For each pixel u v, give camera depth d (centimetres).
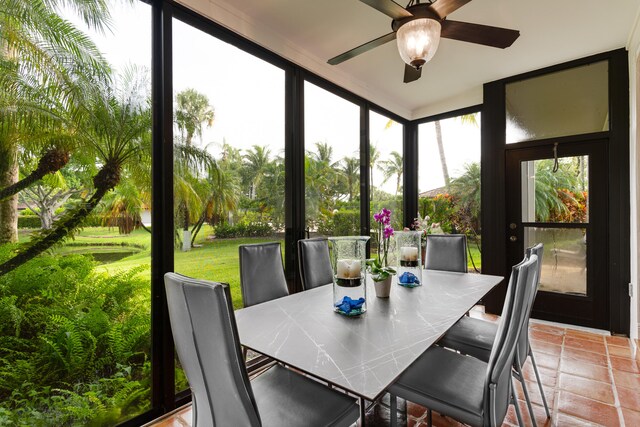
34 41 152
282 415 116
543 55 308
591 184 314
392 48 289
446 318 148
